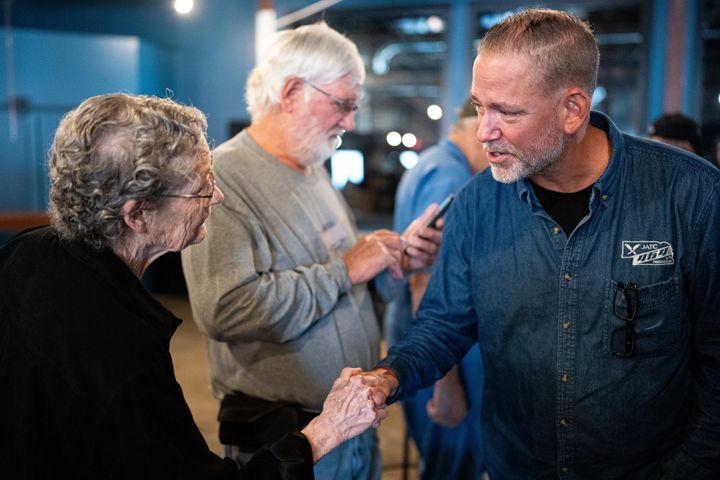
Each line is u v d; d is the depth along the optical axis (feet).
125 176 3.28
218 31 20.51
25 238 3.61
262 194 5.38
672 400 4.34
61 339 3.18
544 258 4.36
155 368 3.27
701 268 4.11
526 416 4.59
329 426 3.96
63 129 3.36
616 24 17.19
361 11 18.66
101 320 3.23
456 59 18.13
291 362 5.33
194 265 5.15
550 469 4.54
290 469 3.61
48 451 3.19
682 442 4.37
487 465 5.02
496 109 3.91
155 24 21.03
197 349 15.71
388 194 19.72
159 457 3.20
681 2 15.93
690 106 16.20
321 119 5.50
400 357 4.72
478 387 7.34
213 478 3.39
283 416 5.13
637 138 4.33
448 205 6.02
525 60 3.77
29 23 21.86
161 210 3.48
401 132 19.61
